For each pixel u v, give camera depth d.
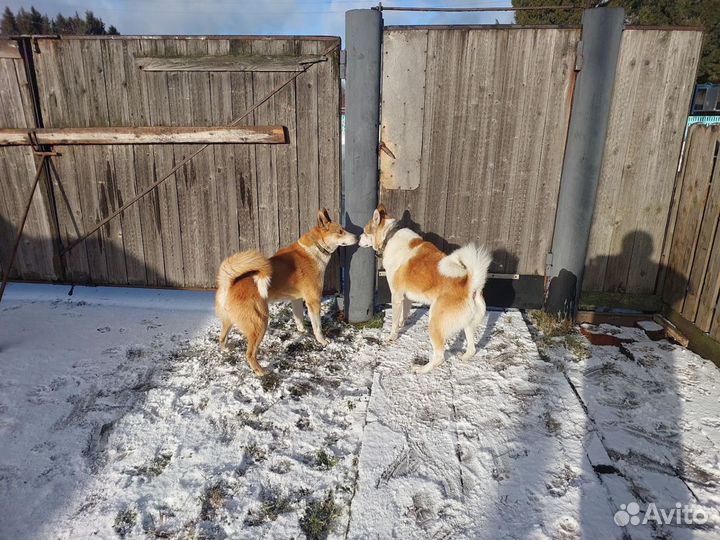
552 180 3.60
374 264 3.73
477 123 3.51
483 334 3.53
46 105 3.69
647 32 3.22
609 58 3.20
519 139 3.52
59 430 2.46
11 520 1.93
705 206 3.21
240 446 2.38
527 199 3.66
